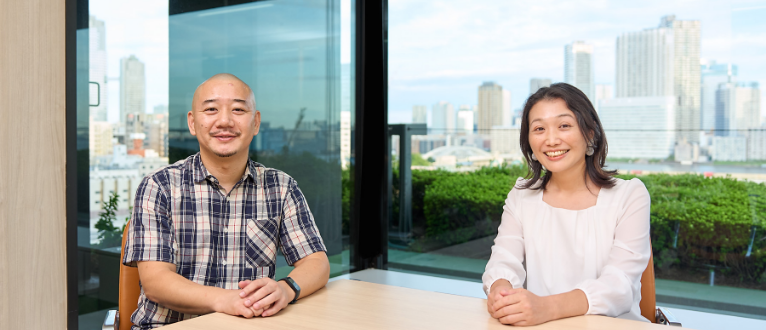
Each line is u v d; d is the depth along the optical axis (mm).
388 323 1033
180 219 1496
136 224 1441
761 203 2730
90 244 2373
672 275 2971
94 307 2393
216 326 1030
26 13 1062
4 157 1030
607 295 1199
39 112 1089
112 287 2465
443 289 3346
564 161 1466
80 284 2336
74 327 2303
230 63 2965
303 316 1088
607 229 1484
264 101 3158
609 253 1475
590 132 1472
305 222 1642
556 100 1475
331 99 3619
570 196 1576
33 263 1086
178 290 1294
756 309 2760
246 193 1583
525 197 1637
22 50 1057
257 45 3123
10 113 1036
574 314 1130
